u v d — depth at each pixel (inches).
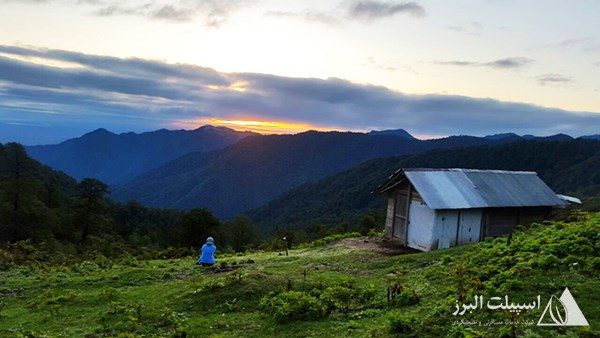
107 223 2492.6
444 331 326.3
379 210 4015.8
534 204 944.9
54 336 425.7
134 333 428.5
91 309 532.4
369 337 345.1
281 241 1211.2
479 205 888.9
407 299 441.4
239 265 800.3
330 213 5157.5
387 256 823.1
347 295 487.2
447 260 597.3
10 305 582.6
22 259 954.7
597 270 389.7
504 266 458.6
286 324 423.2
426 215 894.4
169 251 1120.2
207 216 2182.6
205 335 410.6
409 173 928.9
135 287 652.7
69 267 862.5
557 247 454.9
